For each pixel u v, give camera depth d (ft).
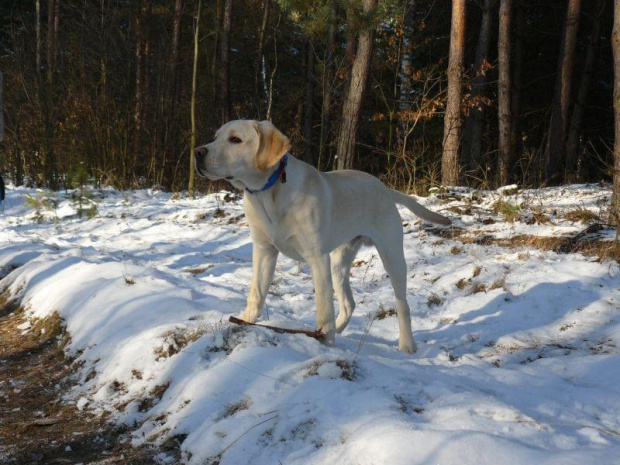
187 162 57.62
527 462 7.47
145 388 12.01
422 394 9.95
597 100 75.46
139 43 57.77
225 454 9.18
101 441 10.72
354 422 8.90
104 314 15.39
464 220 27.84
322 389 9.82
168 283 17.25
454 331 16.05
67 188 46.88
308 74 67.56
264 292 13.64
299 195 12.47
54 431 11.19
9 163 58.75
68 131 50.78
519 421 8.81
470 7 72.18
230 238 28.48
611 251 20.53
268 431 9.34
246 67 78.13
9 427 11.50
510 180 50.72
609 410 10.40
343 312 15.37
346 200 13.62
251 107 69.77
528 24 75.87
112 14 61.26
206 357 12.02
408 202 15.71
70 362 14.51
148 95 60.13
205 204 37.27
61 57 58.39
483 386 10.97
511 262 20.99
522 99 76.89
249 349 11.60
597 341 14.62
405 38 51.19
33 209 39.04
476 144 57.06
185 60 65.10
